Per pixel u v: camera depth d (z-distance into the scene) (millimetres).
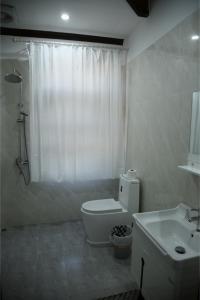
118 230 2188
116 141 2840
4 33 2430
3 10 2082
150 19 2084
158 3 1914
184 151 1604
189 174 1555
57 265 2020
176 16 1658
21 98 2561
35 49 2434
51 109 2549
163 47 1861
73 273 1916
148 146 2201
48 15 2191
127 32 2600
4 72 2488
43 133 2562
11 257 2135
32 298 1640
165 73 1841
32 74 2443
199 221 1424
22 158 2666
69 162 2717
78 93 2627
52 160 2643
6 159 2625
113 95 2746
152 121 2102
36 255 2170
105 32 2598
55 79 2518
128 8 2088
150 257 1352
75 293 1698
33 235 2559
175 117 1708
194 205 1510
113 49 2674
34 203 2791
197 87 1446
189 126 1536
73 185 2893
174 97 1717
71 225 2818
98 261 2084
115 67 2703
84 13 2162
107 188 3029
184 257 1104
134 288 1756
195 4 1439
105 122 2750
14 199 2719
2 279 1829
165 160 1875
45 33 2521
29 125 2613
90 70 2623
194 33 1459
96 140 2752
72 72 2551
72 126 2645
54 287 1752
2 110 2537
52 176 2664
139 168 2432
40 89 2482
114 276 1887
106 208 2328
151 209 2146
